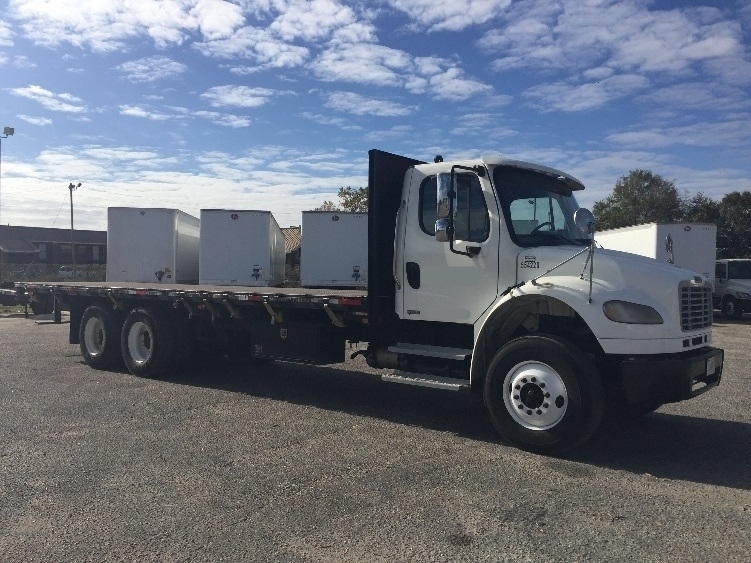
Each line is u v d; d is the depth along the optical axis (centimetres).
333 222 2019
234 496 462
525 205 656
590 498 465
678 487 492
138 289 971
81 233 7456
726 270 2355
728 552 377
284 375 991
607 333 559
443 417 718
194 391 855
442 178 605
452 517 427
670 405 797
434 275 672
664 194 5453
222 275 2041
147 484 486
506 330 638
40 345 1320
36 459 546
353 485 488
